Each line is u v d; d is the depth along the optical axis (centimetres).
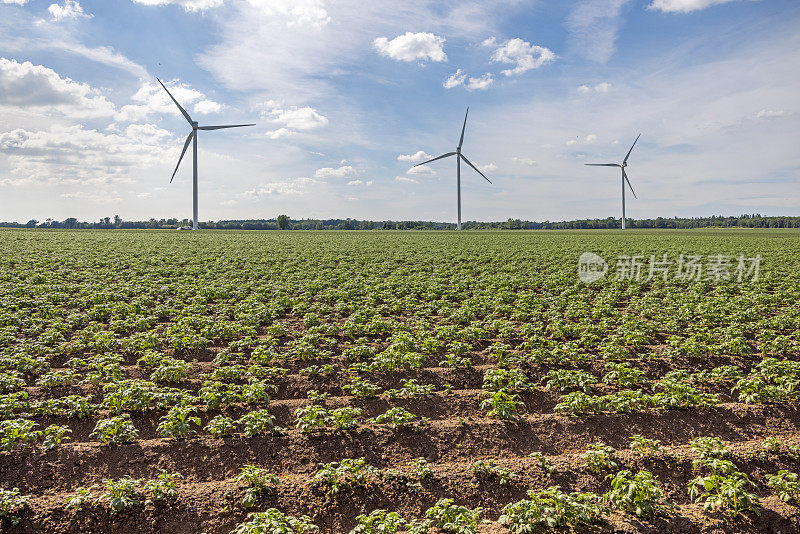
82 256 4831
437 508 957
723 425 1404
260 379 1656
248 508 1042
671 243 7562
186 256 5041
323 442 1290
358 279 3616
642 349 2041
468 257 5291
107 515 1003
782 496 1049
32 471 1136
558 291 3328
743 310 2573
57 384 1573
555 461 1213
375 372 1752
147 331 2189
